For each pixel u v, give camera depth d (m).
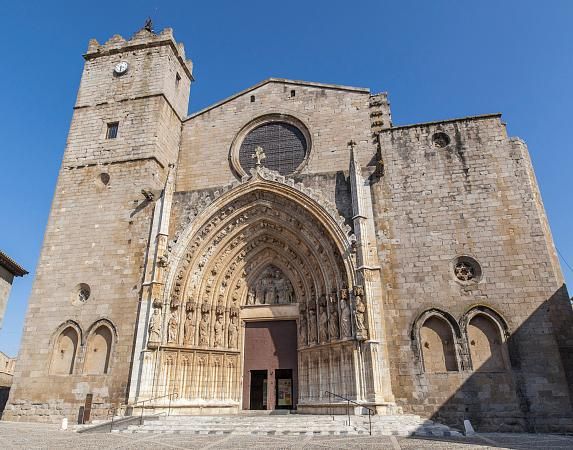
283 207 25.39
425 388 19.41
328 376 21.59
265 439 14.34
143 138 28.48
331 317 22.25
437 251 21.92
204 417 19.36
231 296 25.64
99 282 24.55
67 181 28.27
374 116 28.36
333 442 13.23
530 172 23.86
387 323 20.91
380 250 22.59
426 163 24.16
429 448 11.74
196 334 23.64
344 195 24.61
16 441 13.93
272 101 30.75
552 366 18.55
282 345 24.58
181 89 33.19
